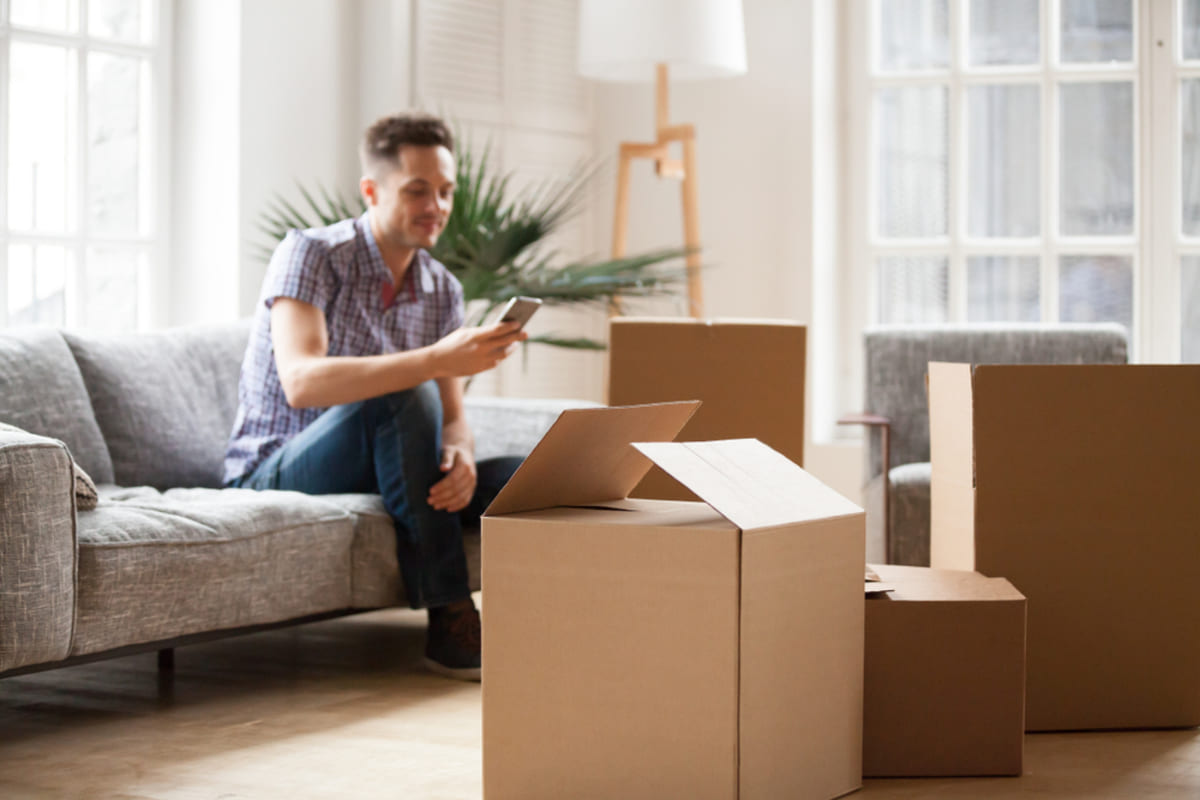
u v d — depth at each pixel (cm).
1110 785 180
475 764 193
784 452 257
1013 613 185
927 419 347
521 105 448
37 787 181
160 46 377
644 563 158
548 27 457
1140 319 444
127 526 210
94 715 221
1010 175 456
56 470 194
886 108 466
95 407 275
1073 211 451
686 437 255
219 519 223
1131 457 207
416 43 409
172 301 383
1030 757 195
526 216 362
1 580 188
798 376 257
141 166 377
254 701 231
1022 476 207
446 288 289
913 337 352
